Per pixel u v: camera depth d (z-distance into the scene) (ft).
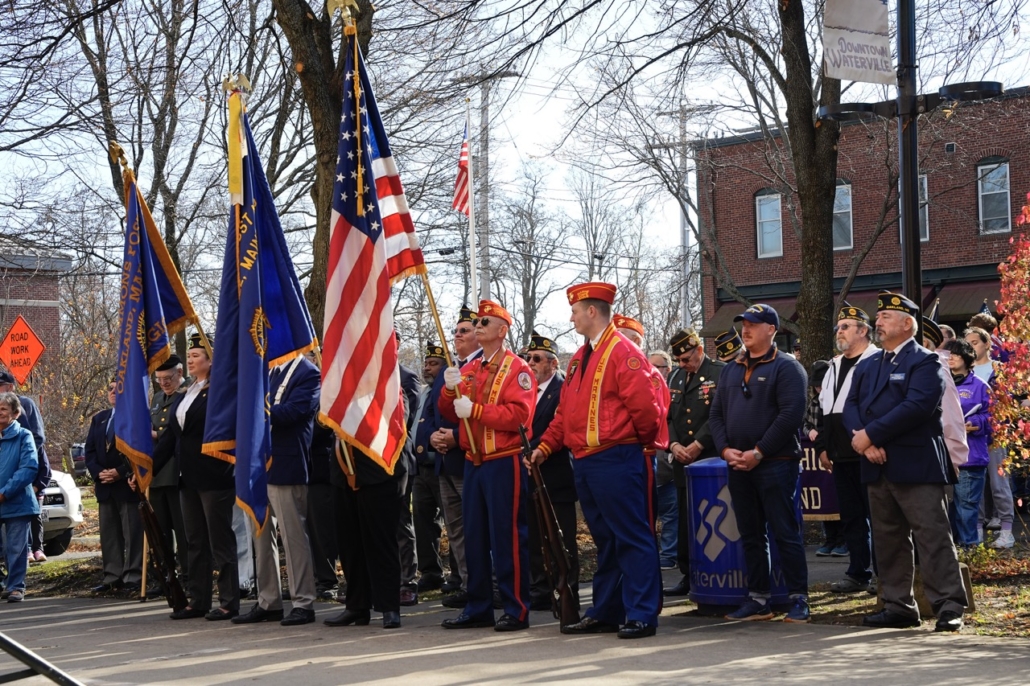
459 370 27.63
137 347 31.17
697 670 19.97
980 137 84.07
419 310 108.88
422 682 19.60
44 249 58.13
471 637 24.72
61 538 51.21
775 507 25.17
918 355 23.54
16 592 35.78
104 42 49.21
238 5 42.60
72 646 25.49
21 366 50.21
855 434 23.90
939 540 23.34
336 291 26.96
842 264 91.04
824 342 46.14
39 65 38.96
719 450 26.27
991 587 28.96
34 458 36.40
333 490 27.09
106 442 36.50
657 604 23.99
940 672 19.29
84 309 100.94
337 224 27.35
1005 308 33.47
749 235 95.20
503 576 25.63
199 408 29.32
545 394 30.22
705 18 36.01
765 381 25.26
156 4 48.65
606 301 24.41
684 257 87.66
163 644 25.20
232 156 28.84
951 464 23.98
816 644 22.26
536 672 20.17
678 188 68.74
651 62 36.58
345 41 38.91
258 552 28.37
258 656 22.97
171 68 45.37
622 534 23.94
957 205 85.97
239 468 27.17
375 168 28.19
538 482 25.09
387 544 26.50
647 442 23.97
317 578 33.14
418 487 34.04
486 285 68.85
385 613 26.48
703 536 26.66
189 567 29.89
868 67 27.76
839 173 90.33
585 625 24.71
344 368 26.48
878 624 24.11
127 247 31.81
